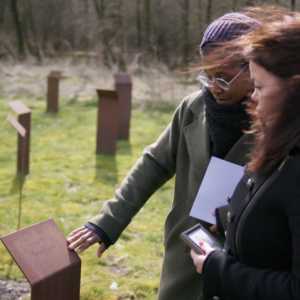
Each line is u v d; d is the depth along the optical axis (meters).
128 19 16.34
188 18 15.18
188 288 2.15
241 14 1.90
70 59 15.84
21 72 13.88
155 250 4.45
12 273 3.88
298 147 1.40
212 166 1.98
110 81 13.28
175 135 2.20
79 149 7.73
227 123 1.94
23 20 17.77
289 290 1.40
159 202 5.64
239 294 1.51
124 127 8.34
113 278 3.91
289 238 1.44
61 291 1.97
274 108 1.38
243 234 1.51
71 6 17.39
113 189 6.04
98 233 2.13
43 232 2.01
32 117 9.89
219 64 1.83
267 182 1.46
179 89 11.91
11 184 6.03
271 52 1.37
